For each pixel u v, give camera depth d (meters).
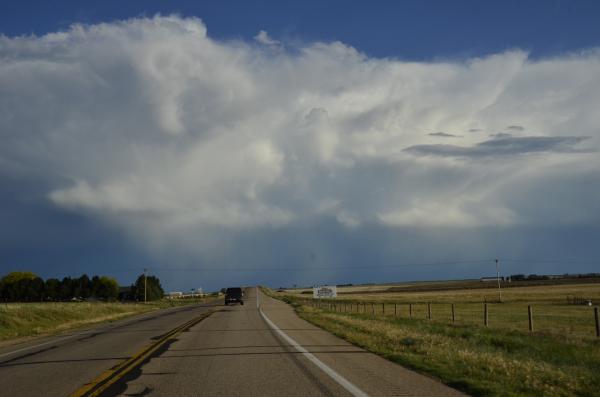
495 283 179.12
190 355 15.87
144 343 20.52
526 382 10.20
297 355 15.10
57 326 36.84
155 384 11.02
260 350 16.64
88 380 11.83
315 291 101.62
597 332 21.73
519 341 20.69
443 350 15.27
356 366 12.73
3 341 25.86
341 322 28.94
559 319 37.72
